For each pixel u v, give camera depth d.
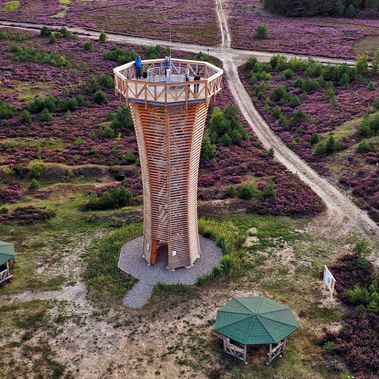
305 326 27.48
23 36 90.25
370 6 117.62
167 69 28.05
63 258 34.44
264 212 40.47
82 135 56.06
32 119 59.19
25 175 46.81
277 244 35.72
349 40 95.81
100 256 34.19
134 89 26.77
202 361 25.28
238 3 127.44
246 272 32.47
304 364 24.95
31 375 24.47
